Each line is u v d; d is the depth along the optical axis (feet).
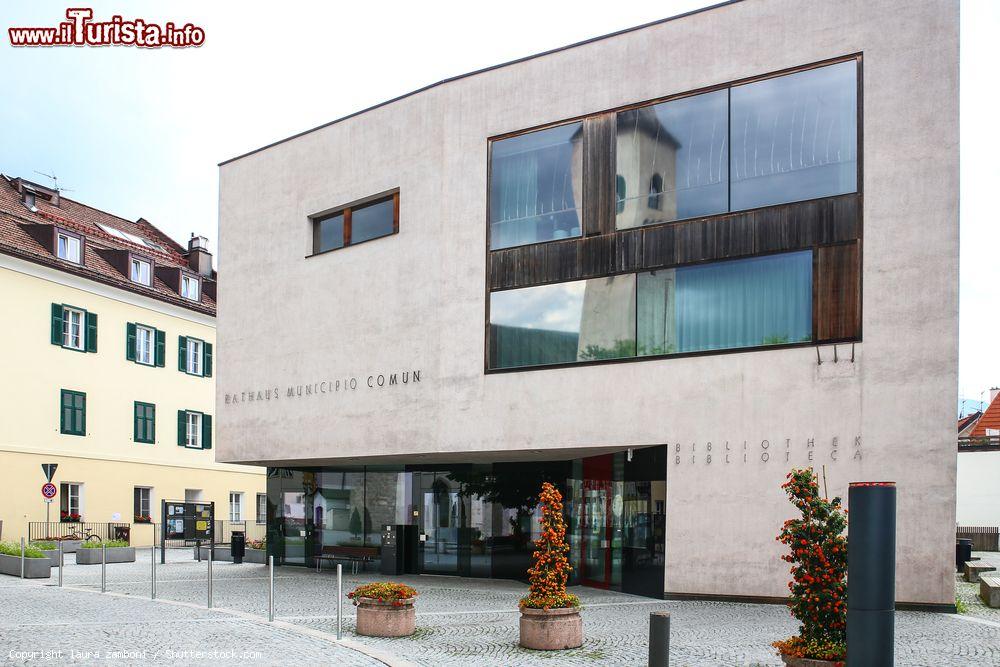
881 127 49.57
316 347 69.62
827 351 49.75
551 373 57.47
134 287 122.01
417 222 64.23
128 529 116.57
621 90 57.11
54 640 36.37
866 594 24.72
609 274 56.44
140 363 123.44
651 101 56.18
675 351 54.08
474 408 60.03
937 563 46.50
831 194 50.67
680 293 54.34
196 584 63.36
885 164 49.34
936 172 48.24
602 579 61.31
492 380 59.57
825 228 50.55
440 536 72.59
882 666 24.48
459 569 71.31
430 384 62.13
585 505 64.44
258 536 96.32
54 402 109.40
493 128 61.52
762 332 51.78
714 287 53.42
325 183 70.90
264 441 72.02
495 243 60.75
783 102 52.44
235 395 74.69
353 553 76.95
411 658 34.45
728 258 53.06
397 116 66.49
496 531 69.97
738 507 51.16
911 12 49.37
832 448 49.16
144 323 124.98
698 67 54.90
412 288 63.93
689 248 54.19
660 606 49.78
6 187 122.01
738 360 51.93
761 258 52.26
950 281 47.47
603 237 56.90
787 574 49.67
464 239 61.82
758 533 50.55
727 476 51.62
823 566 28.60
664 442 53.52
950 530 46.39
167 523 100.58
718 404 52.26
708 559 51.65
